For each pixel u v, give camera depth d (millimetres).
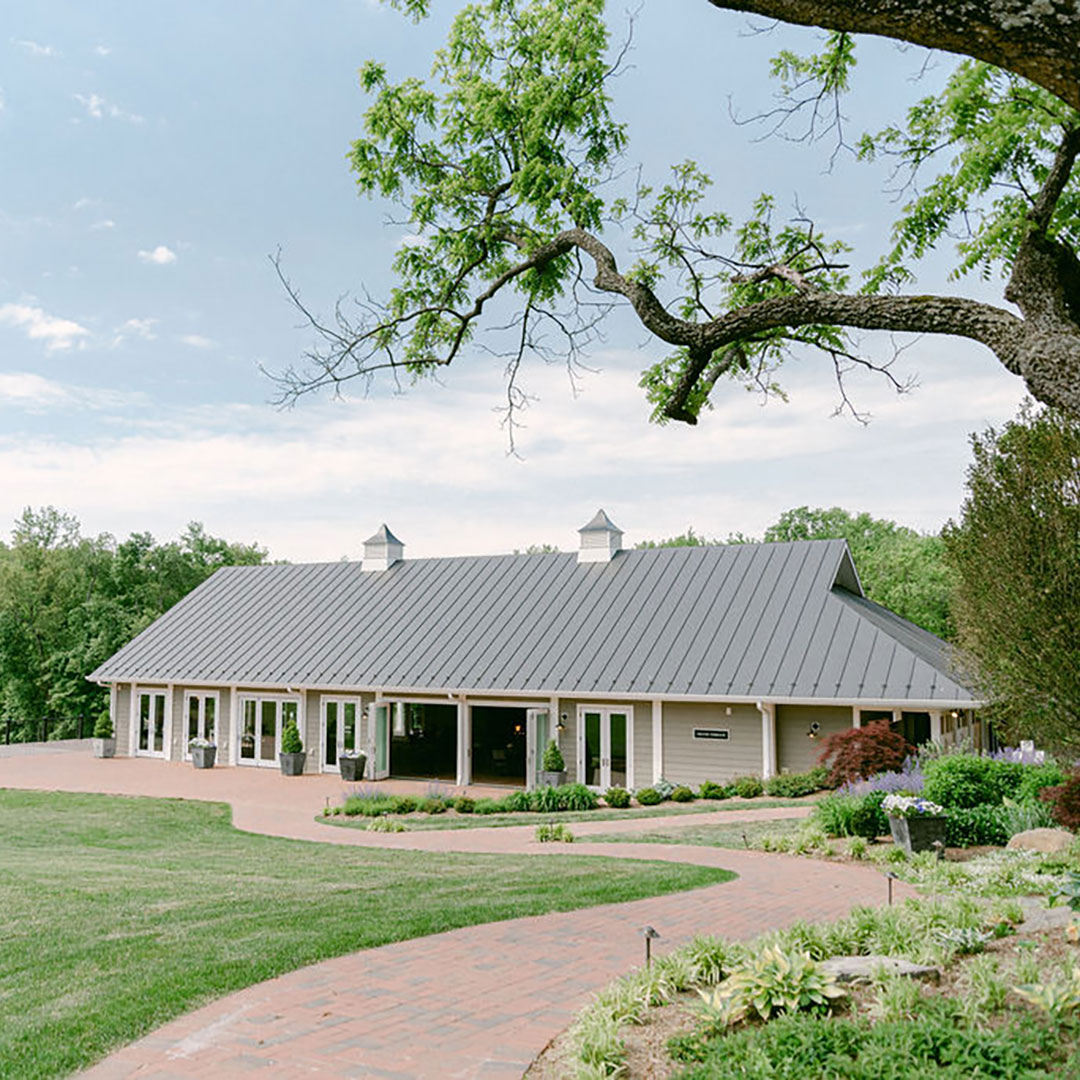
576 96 8211
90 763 31125
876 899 10172
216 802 22922
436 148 8875
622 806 21609
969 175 6355
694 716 23859
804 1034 4469
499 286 8031
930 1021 4492
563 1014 5875
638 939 7977
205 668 31109
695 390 7348
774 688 22609
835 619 24219
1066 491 11984
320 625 31484
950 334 4344
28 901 9445
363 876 11633
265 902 9438
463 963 7109
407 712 31016
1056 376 3785
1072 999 4691
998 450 12633
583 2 7930
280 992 6305
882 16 3254
